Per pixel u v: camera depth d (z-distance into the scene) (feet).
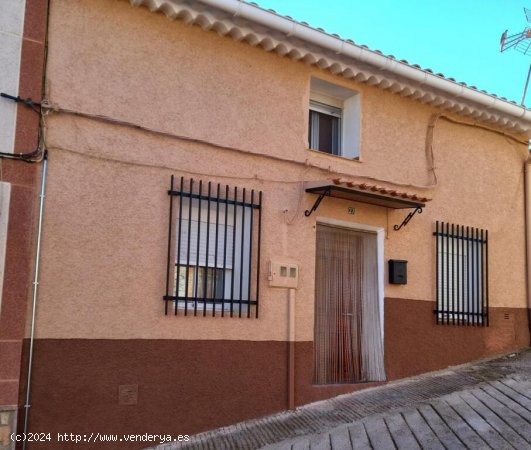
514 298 33.30
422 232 29.73
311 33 24.45
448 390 25.30
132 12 21.95
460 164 31.83
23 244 19.02
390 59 26.99
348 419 22.40
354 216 27.32
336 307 27.14
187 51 23.09
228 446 20.35
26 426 18.54
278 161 25.08
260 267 24.11
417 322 28.89
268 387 23.73
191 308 22.24
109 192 20.83
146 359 20.98
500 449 17.89
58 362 19.38
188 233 22.29
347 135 28.53
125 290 20.80
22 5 19.77
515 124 33.37
